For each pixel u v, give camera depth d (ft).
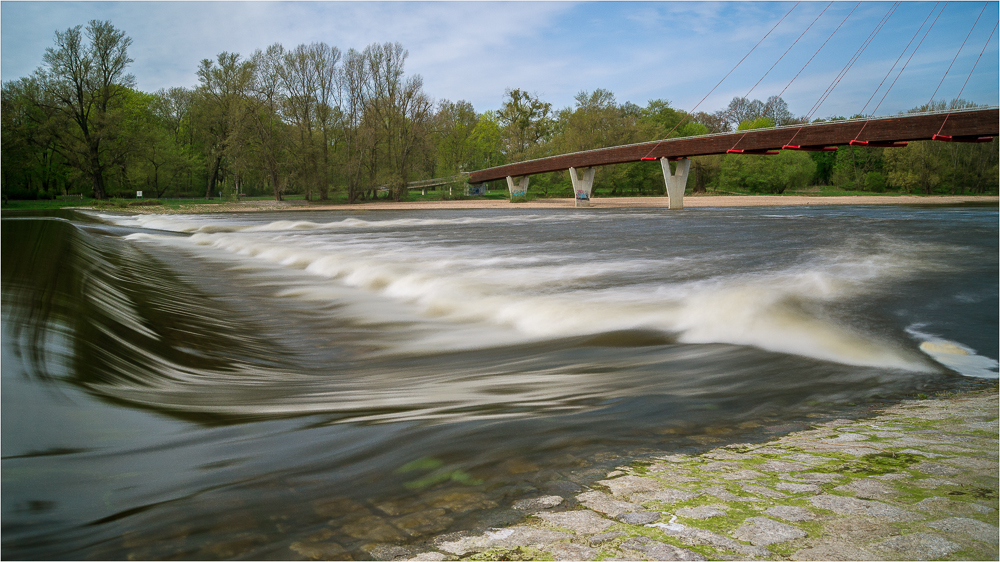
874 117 151.12
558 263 55.11
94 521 8.89
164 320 28.63
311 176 261.03
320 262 58.95
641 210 205.16
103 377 17.39
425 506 9.41
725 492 9.77
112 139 218.59
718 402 16.85
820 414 16.07
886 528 8.18
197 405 15.93
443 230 110.73
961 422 14.75
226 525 8.77
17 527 8.57
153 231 114.11
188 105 290.56
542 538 8.09
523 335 28.35
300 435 13.16
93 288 31.86
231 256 71.20
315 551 7.94
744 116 410.31
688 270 49.26
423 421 14.37
